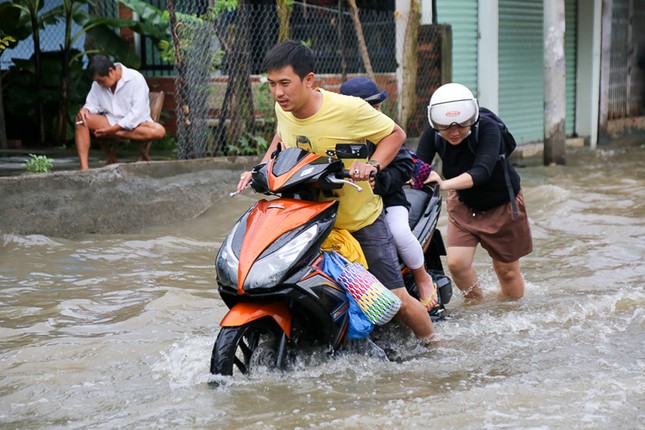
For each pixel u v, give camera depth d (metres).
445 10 14.46
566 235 9.26
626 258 8.25
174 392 4.78
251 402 4.57
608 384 4.80
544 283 7.39
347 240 5.13
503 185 6.50
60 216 8.91
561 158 14.77
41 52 14.48
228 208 10.37
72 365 5.30
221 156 11.33
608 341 5.75
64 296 6.98
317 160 4.92
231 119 11.61
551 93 14.59
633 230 9.39
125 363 5.34
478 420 4.30
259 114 12.47
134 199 9.57
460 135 6.14
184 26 10.89
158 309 6.53
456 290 7.31
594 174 13.67
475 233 6.67
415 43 13.74
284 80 4.81
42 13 15.35
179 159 10.80
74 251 8.35
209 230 9.51
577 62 17.73
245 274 4.60
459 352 5.55
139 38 14.91
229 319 4.71
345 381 4.93
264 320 4.89
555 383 4.86
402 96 13.74
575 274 7.70
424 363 5.30
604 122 18.19
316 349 5.19
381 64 13.78
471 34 14.89
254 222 4.84
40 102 14.30
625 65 19.38
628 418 4.32
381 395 4.71
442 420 4.30
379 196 5.36
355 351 5.31
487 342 5.77
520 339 5.83
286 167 4.89
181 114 10.91
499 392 4.68
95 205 9.20
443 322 6.18
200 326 6.18
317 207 4.89
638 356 5.41
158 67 14.88
